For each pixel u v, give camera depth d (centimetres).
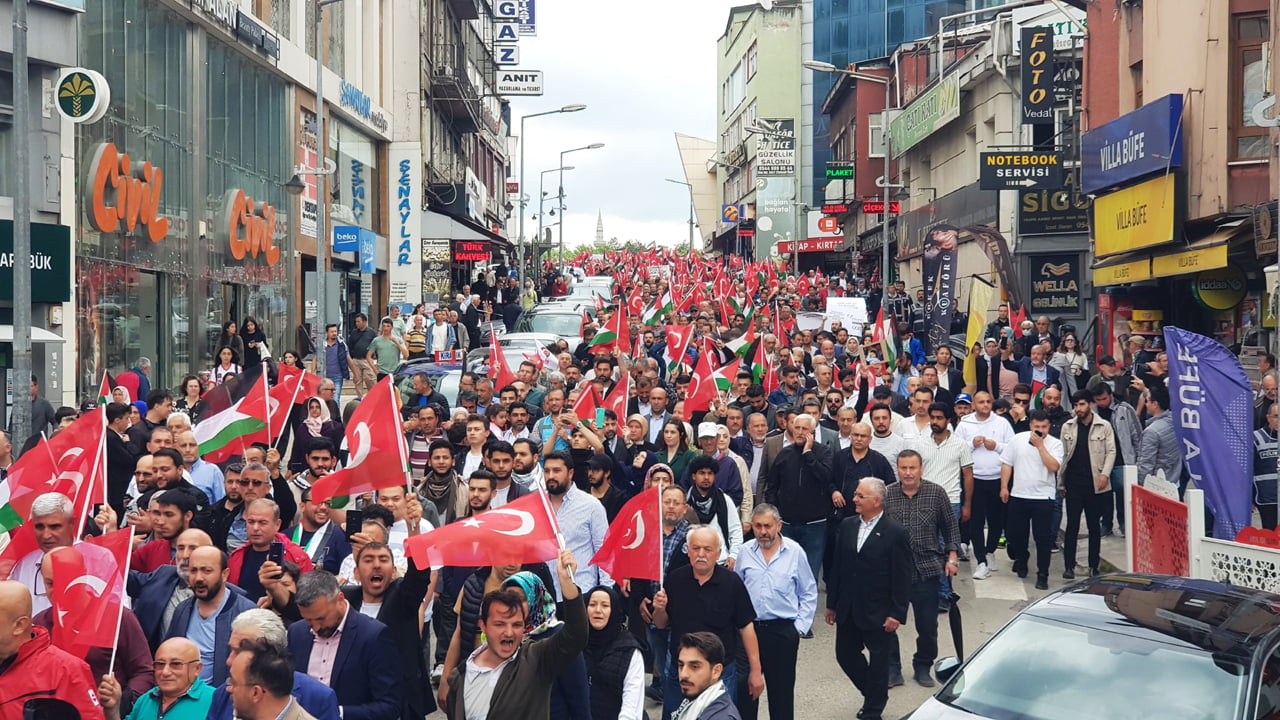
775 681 868
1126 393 1772
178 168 2666
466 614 745
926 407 1355
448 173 5750
